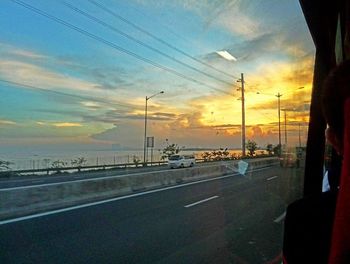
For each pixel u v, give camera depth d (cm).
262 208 627
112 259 538
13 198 1034
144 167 2791
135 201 1332
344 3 188
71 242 644
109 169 2495
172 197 1397
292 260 109
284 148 303
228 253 505
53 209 1132
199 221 817
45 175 1769
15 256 539
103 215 999
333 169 203
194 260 519
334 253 86
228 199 853
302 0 202
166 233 731
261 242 511
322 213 107
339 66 94
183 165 2538
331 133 98
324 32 213
